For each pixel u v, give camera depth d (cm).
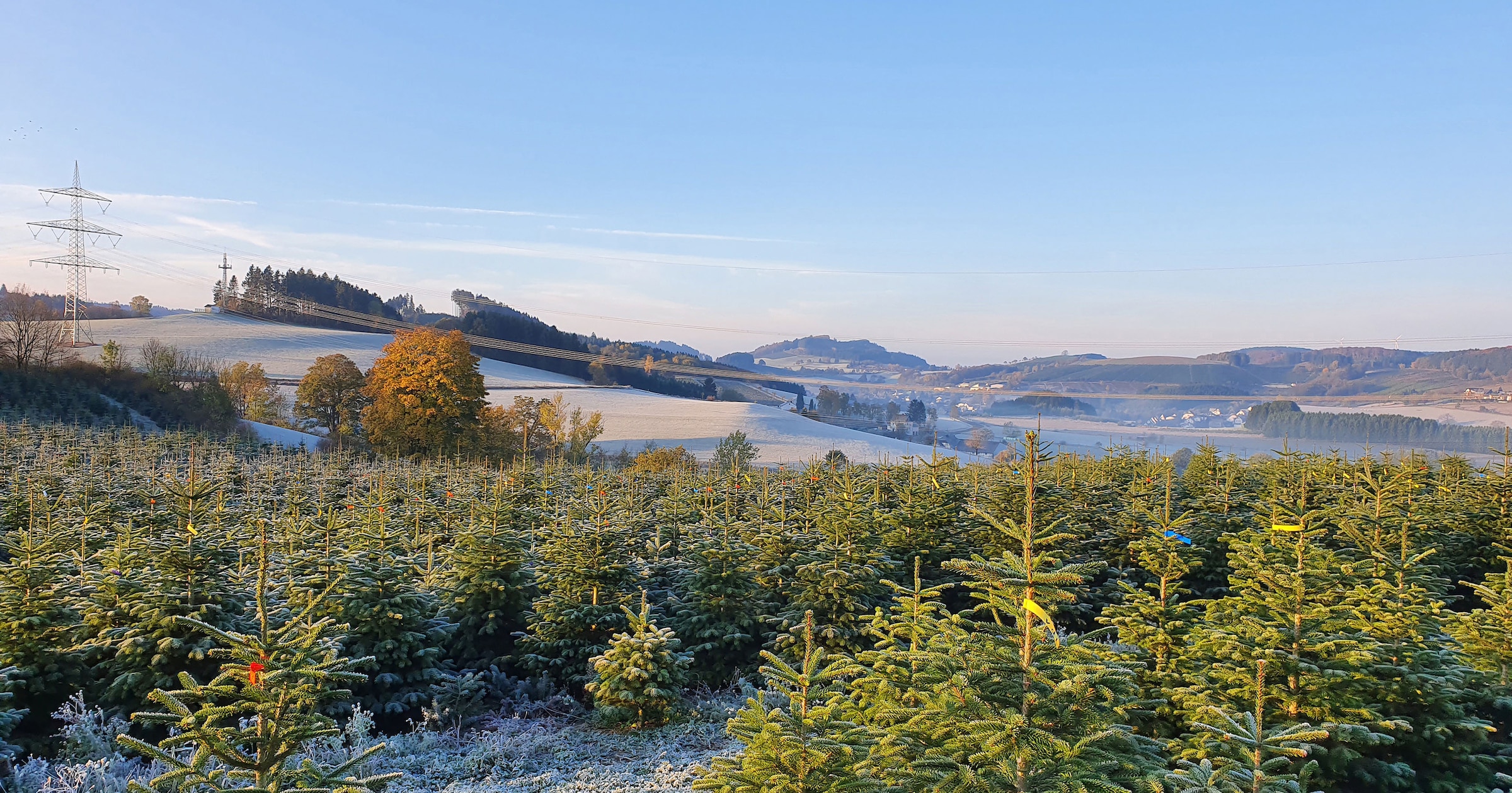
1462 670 726
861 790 574
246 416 6569
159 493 1950
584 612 1175
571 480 2586
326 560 1097
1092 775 517
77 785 775
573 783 895
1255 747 602
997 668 566
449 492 2067
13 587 955
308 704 596
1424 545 1349
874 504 1499
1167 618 867
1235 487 1839
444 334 4944
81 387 5103
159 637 941
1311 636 724
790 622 1144
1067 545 1382
